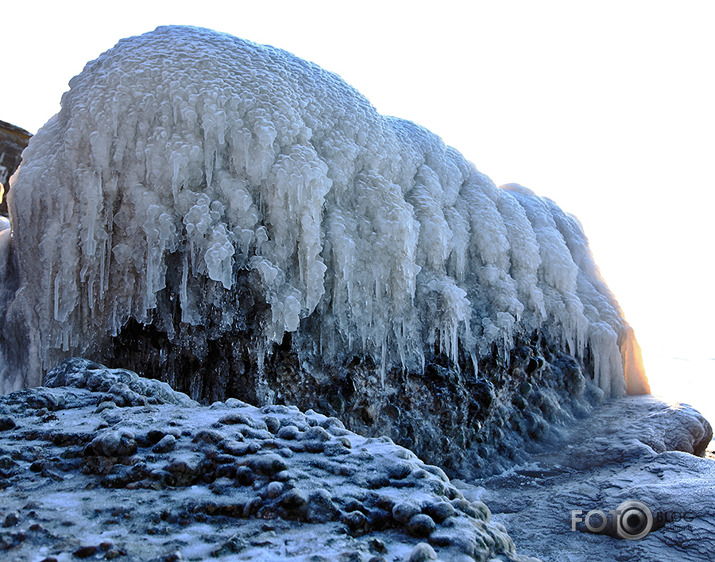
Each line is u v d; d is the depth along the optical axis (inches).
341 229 189.6
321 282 180.5
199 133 175.3
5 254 195.5
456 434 206.2
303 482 90.7
